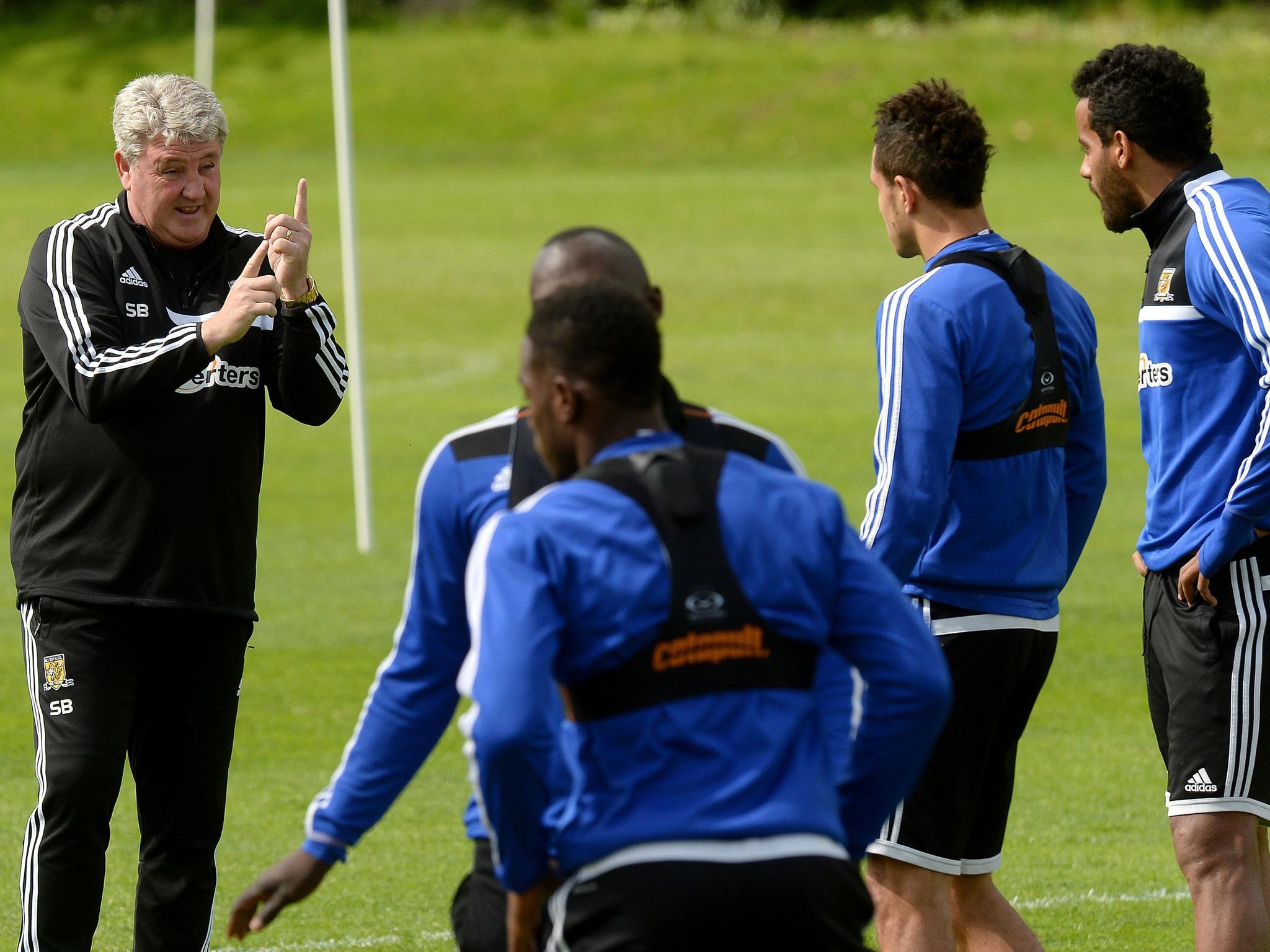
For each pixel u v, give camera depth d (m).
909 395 14.23
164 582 15.09
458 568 11.27
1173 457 15.28
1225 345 14.91
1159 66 15.27
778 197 104.75
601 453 10.20
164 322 15.53
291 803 23.02
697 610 9.70
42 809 14.88
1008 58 137.00
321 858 11.02
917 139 15.02
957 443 14.62
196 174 15.45
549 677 9.41
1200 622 14.92
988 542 14.66
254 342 15.59
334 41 37.12
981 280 14.58
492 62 143.88
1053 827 22.02
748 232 92.56
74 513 15.09
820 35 151.25
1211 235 14.71
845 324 69.56
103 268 15.40
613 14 163.38
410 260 84.62
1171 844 21.39
